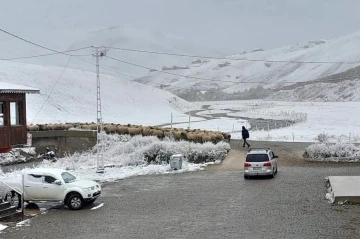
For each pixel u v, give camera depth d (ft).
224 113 442.50
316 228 52.08
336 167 105.70
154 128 177.68
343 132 196.34
